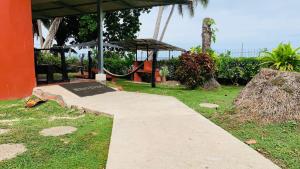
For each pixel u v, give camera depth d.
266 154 3.74
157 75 14.90
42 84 9.23
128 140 4.09
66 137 4.54
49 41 21.58
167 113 5.82
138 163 3.28
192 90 11.04
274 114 5.23
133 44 15.93
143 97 7.86
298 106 5.21
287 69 11.11
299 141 4.23
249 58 13.46
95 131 4.87
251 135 4.56
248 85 6.35
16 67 7.95
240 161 3.34
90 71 13.09
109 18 21.34
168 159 3.39
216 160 3.37
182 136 4.27
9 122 5.58
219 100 8.30
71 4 12.52
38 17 15.15
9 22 7.79
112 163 3.28
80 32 20.48
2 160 3.61
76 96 7.67
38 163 3.52
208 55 11.58
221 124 5.28
